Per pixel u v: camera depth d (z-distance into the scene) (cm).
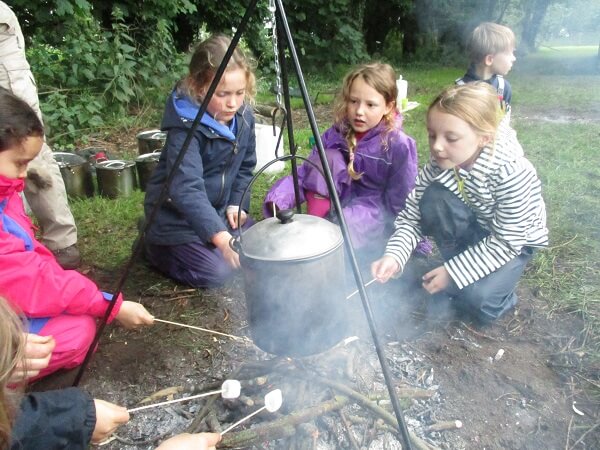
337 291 158
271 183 392
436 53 1394
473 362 213
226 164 267
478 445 177
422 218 238
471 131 200
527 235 225
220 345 227
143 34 695
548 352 219
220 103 239
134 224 339
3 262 177
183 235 257
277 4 133
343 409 181
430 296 256
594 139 511
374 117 266
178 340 231
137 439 182
